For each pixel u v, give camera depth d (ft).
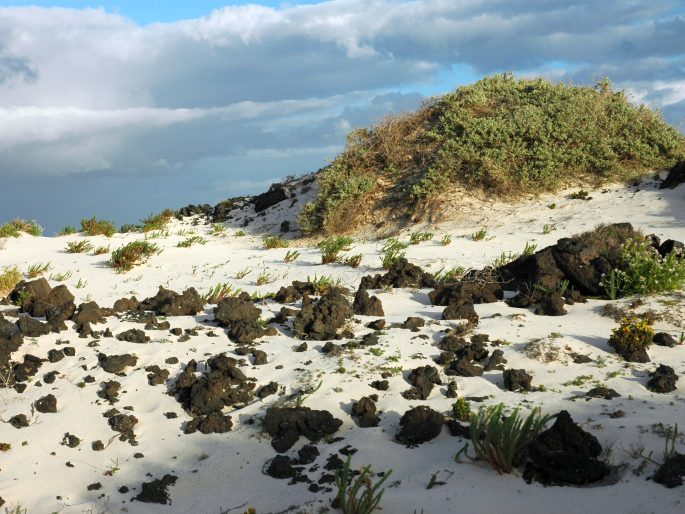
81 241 61.21
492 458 17.89
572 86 77.05
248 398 23.71
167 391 24.35
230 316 30.58
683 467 16.66
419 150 72.69
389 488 17.57
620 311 30.12
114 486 19.21
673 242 36.06
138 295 40.86
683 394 22.45
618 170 65.51
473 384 23.94
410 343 27.63
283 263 50.98
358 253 53.57
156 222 78.23
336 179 71.51
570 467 17.33
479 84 81.35
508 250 50.75
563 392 22.99
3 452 20.79
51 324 29.94
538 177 64.64
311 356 26.66
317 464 19.21
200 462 20.06
